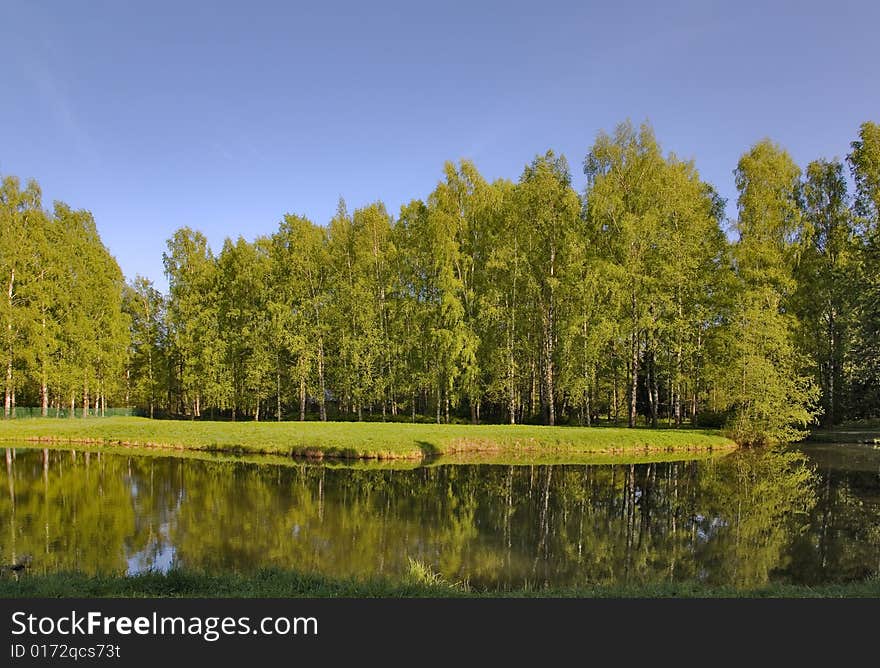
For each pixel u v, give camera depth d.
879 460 29.78
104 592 8.93
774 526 16.94
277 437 32.56
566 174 40.34
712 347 38.50
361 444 30.08
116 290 54.41
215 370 47.38
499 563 13.35
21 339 45.03
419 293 45.31
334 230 48.06
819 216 40.22
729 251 39.12
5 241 45.00
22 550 14.21
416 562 13.20
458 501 19.89
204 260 51.81
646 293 36.81
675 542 15.25
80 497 20.28
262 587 9.37
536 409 47.97
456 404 40.56
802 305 39.97
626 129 38.44
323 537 15.43
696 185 39.41
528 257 39.97
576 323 35.81
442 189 41.03
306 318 45.47
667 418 50.03
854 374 37.38
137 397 61.28
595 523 17.16
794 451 32.91
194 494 20.80
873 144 33.38
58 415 49.53
